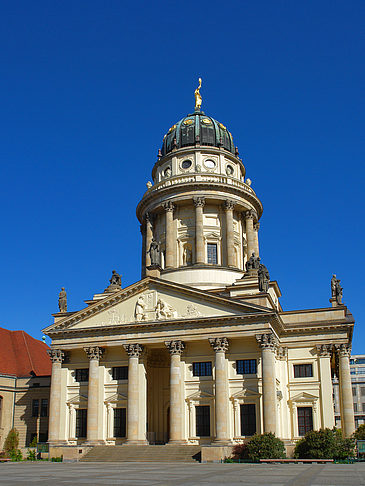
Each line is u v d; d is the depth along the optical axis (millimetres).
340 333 69062
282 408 66875
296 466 45875
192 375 65125
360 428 65938
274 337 63812
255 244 90188
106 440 65625
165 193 87125
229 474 35062
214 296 64375
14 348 90125
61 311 74312
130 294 68562
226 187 85812
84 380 69812
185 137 92188
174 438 61781
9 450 71062
